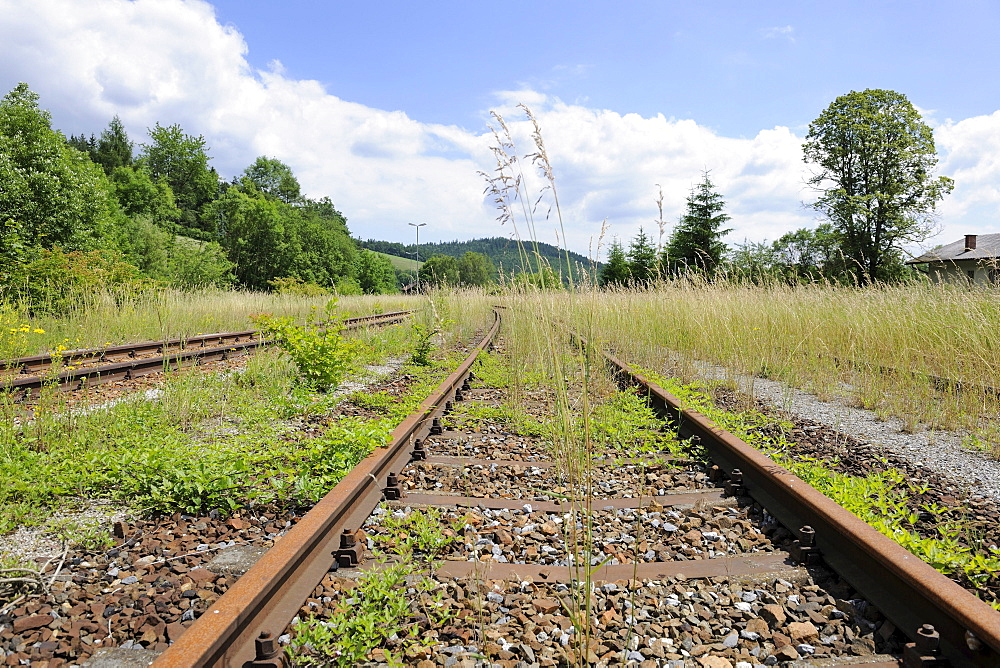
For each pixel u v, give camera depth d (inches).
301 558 117.0
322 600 112.8
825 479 180.7
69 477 173.2
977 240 1958.7
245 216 2743.6
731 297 490.3
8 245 718.5
